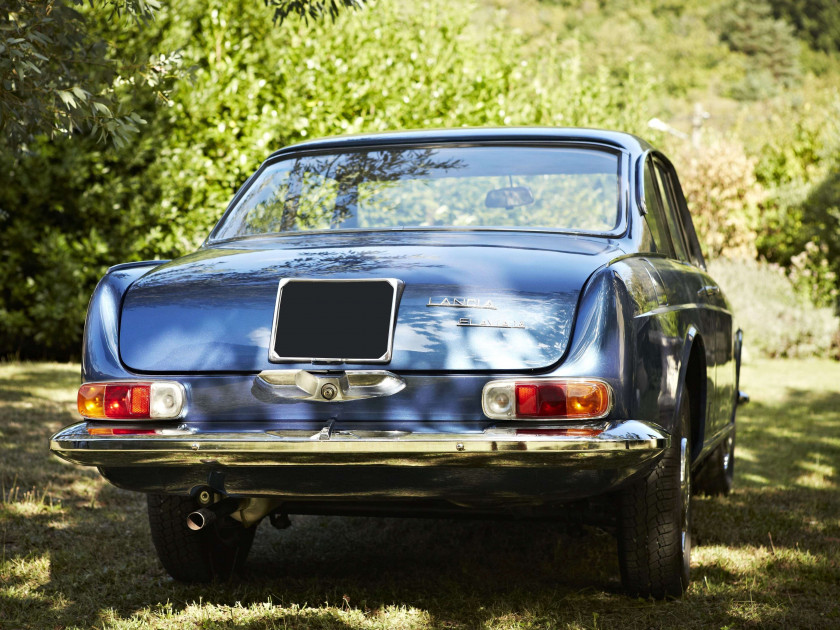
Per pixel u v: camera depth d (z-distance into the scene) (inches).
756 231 855.7
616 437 105.7
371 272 115.3
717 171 826.2
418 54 529.7
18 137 183.9
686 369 138.3
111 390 116.7
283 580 149.6
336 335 112.8
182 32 454.6
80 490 215.2
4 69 165.5
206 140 482.3
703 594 140.2
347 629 125.7
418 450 106.3
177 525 140.6
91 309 123.3
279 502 132.8
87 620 131.0
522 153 147.5
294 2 220.2
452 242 125.3
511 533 180.4
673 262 153.9
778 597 140.3
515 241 126.4
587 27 3531.0
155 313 120.0
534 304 111.4
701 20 3789.4
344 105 501.4
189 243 479.2
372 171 148.6
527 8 3489.2
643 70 765.9
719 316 178.5
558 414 106.7
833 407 386.6
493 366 109.3
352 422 111.0
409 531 182.5
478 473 111.9
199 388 115.2
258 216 148.3
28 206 459.5
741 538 179.0
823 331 623.8
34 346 508.7
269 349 114.0
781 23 3698.3
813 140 921.5
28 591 143.6
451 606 135.2
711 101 3508.9
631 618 129.4
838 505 210.5
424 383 109.8
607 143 148.7
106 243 469.1
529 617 128.6
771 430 327.3
